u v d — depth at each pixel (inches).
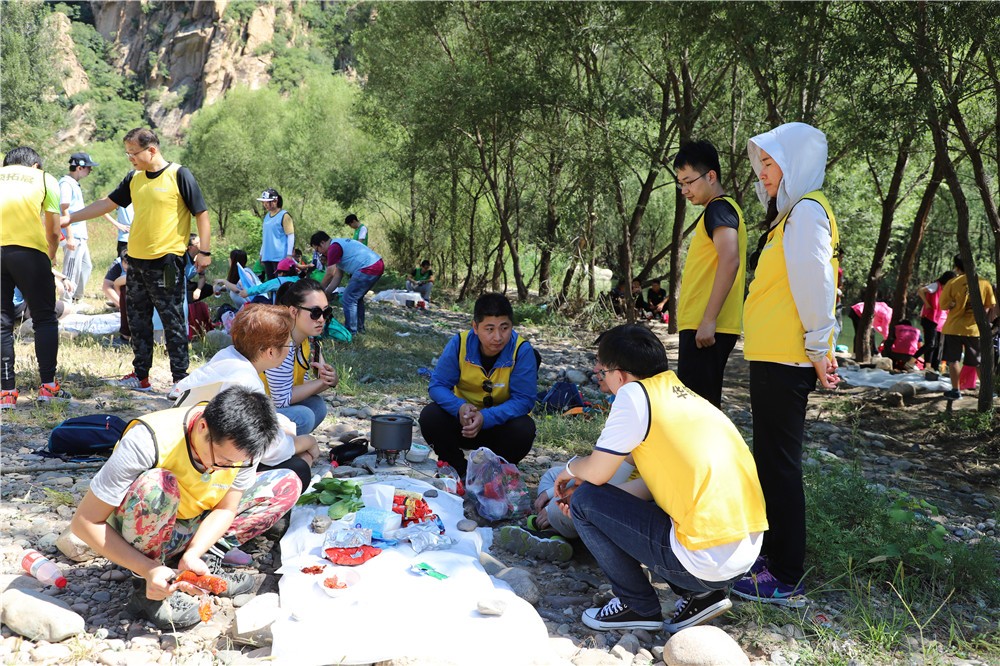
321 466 201.8
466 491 184.1
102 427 199.8
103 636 121.5
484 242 958.4
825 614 143.3
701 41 426.3
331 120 1318.9
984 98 436.1
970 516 231.9
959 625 145.6
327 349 397.1
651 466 128.0
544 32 586.6
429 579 139.2
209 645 122.3
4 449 200.5
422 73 674.2
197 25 3722.9
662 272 947.3
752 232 639.1
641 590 135.2
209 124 1632.6
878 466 288.8
